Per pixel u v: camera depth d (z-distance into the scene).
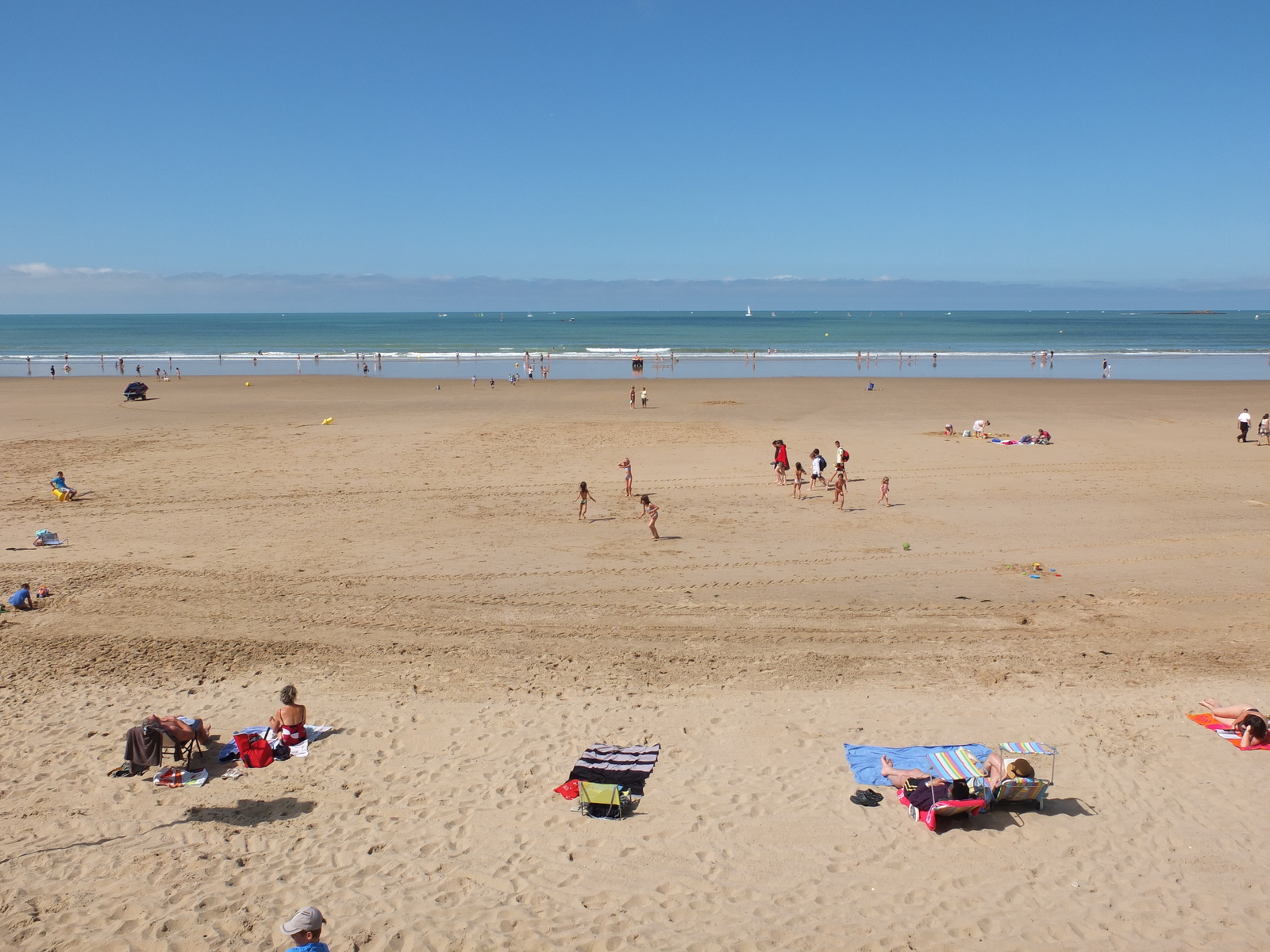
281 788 9.55
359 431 37.62
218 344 122.56
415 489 26.27
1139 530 21.53
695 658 13.57
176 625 14.75
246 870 8.04
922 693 12.26
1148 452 32.28
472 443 34.44
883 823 8.92
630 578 17.73
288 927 6.43
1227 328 196.25
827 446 33.97
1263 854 8.39
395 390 54.66
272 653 13.61
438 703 11.80
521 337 144.62
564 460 30.98
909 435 36.59
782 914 7.51
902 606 16.14
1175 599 16.53
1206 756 10.32
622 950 7.02
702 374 68.81
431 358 86.88
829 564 18.80
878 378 63.84
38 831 8.62
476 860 8.24
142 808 9.11
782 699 12.02
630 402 47.91
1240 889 7.86
